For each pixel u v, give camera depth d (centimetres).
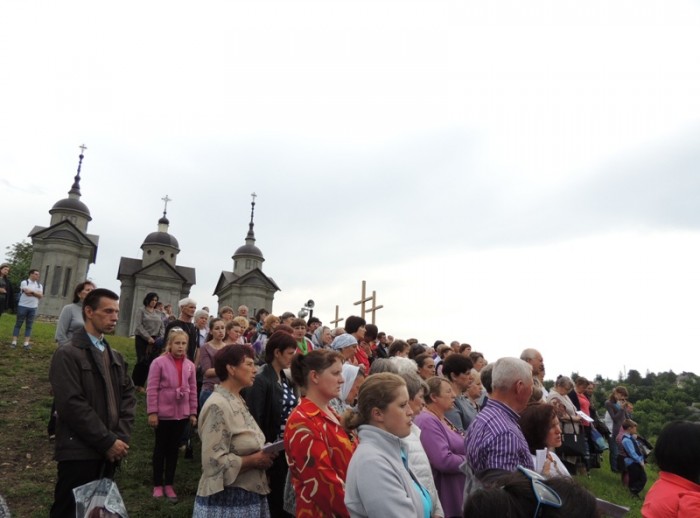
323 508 328
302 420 353
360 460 287
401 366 470
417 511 286
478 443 353
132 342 2317
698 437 313
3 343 1418
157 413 636
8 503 579
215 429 407
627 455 995
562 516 156
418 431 407
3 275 1408
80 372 424
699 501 296
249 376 439
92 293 457
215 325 808
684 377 7706
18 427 805
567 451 852
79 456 404
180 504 612
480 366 916
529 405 431
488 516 157
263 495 427
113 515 368
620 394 1160
